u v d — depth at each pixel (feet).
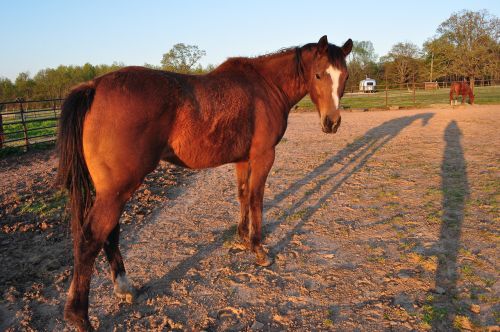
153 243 14.35
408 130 41.29
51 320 9.76
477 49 121.08
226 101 10.38
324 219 16.30
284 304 10.21
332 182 22.16
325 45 11.50
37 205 18.20
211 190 21.62
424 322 9.11
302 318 9.57
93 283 11.57
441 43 135.44
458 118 50.37
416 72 186.29
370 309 9.81
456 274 11.25
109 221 8.72
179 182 23.36
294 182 22.44
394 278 11.22
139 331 9.30
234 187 22.22
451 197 18.12
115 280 10.42
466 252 12.48
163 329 9.30
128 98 8.70
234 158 11.35
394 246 13.38
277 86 12.41
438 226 14.82
